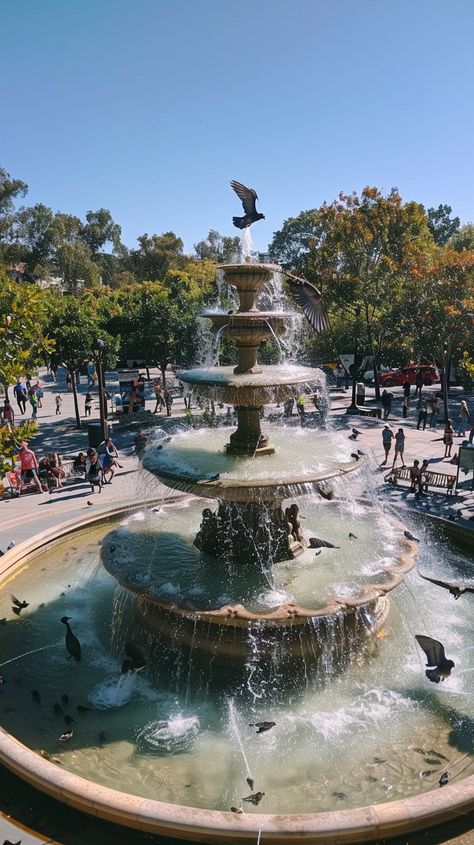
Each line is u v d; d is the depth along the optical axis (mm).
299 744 6254
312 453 9234
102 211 99250
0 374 10992
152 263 82375
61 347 23938
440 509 13016
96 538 12031
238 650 7273
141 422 25391
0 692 7129
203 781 5738
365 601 7402
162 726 6562
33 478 15203
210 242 93500
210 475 8039
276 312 8875
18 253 77125
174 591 7703
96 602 9414
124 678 7332
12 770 5316
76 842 4699
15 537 11781
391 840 4617
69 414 29125
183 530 10102
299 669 7242
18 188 75625
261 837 4473
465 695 6980
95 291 68688
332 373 37531
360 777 5766
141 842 4680
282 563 8602
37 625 8695
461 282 24422
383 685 7203
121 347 33000
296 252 72000
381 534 9719
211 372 9297
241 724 6570
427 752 6094
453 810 4734
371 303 29797
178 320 29188
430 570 10188
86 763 5965
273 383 8344
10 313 11914
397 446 16391
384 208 29781
